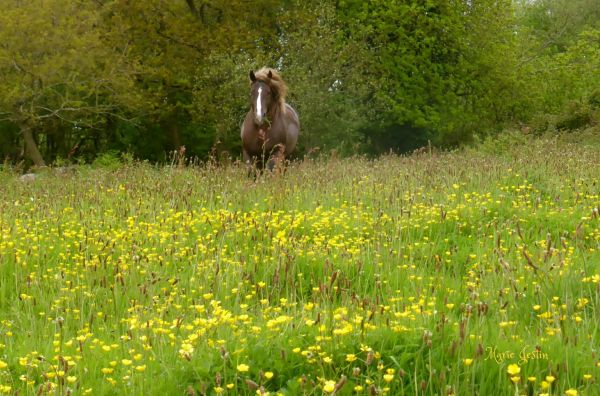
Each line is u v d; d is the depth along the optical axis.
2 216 9.95
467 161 13.70
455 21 31.77
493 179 11.73
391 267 7.46
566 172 12.09
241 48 28.62
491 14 32.69
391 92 31.53
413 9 30.42
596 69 35.00
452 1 31.89
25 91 24.84
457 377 4.00
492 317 5.34
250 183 11.68
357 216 9.20
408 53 31.48
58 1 24.91
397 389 4.14
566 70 35.41
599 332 4.95
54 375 4.27
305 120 25.81
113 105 29.02
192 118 31.11
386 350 4.41
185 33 29.78
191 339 4.69
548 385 3.65
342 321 4.69
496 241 7.58
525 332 5.07
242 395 4.23
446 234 9.01
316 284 6.91
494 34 33.28
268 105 14.39
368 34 31.20
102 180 12.95
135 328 5.45
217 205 10.50
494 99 33.19
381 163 14.88
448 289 6.23
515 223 8.93
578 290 5.94
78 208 10.48
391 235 8.52
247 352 4.51
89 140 36.41
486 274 6.82
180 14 31.38
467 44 31.80
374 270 7.21
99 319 6.23
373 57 30.59
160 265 7.50
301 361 4.43
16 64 24.81
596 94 23.52
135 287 6.82
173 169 13.49
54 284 7.11
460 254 7.93
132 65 28.52
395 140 34.97
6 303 6.91
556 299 5.44
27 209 10.82
